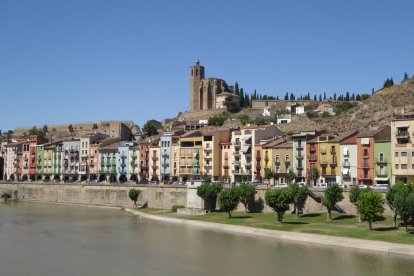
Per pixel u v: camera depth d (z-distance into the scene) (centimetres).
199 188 16175
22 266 8625
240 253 9725
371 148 16650
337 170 17575
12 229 13300
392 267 8388
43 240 11425
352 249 10000
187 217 15475
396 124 15950
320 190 14200
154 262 8950
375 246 9950
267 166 19725
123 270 8350
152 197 18962
